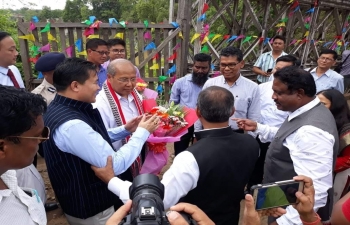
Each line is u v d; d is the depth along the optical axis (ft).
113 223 3.24
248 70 21.15
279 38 16.40
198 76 11.78
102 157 5.35
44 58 9.37
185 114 8.48
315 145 5.21
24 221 3.32
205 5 16.61
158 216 2.95
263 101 10.69
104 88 8.00
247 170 5.24
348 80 22.77
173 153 15.90
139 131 6.23
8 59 9.68
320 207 5.33
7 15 27.30
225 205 5.14
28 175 5.76
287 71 5.85
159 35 17.61
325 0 23.88
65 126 5.20
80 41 16.35
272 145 6.39
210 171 4.77
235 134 5.29
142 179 3.48
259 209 4.08
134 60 17.79
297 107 5.92
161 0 68.90
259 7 22.97
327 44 27.48
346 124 6.94
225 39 19.58
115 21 16.74
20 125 3.06
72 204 5.84
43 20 16.06
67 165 5.51
